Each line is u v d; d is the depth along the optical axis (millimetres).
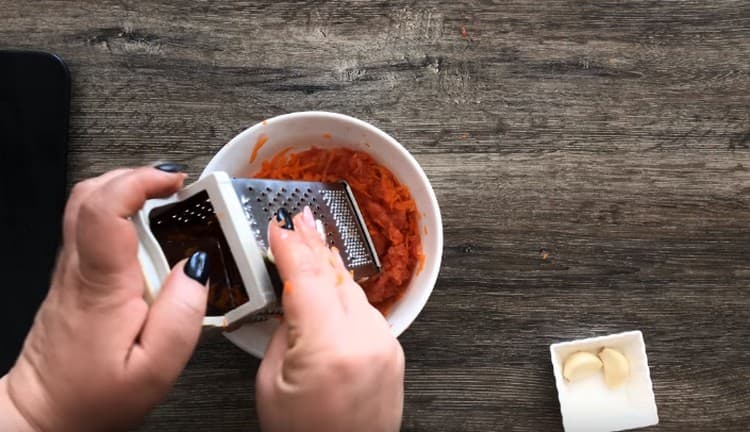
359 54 760
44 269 727
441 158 757
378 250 712
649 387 731
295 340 557
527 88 761
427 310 749
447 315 750
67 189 743
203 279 551
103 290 528
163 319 537
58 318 541
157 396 547
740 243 763
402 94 758
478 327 750
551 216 756
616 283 756
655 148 764
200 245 596
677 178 764
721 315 759
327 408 551
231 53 756
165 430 733
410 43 761
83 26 755
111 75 753
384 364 565
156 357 536
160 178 542
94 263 523
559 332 752
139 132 750
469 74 760
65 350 534
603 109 762
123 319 531
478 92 760
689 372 756
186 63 754
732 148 765
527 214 756
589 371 742
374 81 758
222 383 737
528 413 746
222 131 752
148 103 752
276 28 759
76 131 750
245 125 752
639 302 757
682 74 769
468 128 758
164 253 588
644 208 761
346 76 758
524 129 759
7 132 738
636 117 765
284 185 641
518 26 764
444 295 750
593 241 757
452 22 763
